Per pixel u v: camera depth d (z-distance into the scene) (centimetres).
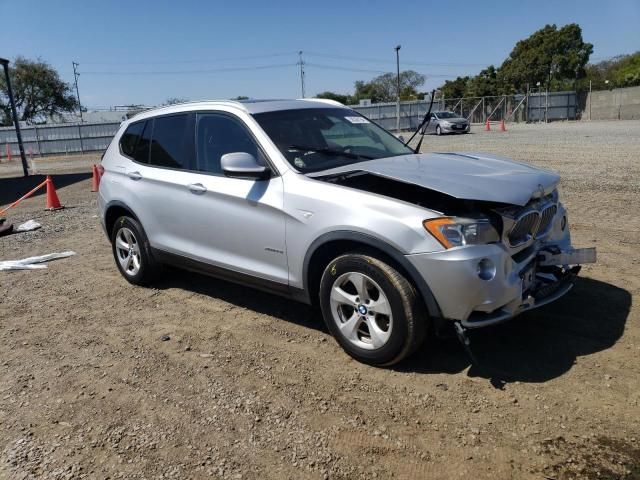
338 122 480
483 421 304
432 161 415
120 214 573
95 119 5738
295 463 281
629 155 1336
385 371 364
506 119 4441
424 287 331
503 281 330
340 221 358
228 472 278
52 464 291
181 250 490
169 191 490
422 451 284
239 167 395
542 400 320
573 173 1083
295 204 386
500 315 338
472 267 319
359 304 364
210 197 450
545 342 386
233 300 516
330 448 291
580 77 5362
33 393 366
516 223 343
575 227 672
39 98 5566
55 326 480
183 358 403
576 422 298
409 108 4094
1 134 3466
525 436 290
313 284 404
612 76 5741
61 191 1490
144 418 329
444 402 325
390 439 295
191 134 485
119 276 613
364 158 438
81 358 414
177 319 478
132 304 522
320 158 423
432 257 324
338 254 380
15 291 583
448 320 336
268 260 416
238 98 498
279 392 348
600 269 520
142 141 540
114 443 306
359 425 309
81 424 327
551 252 375
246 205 420
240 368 383
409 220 334
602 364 353
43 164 2759
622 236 624
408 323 340
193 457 291
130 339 442
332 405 330
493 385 338
